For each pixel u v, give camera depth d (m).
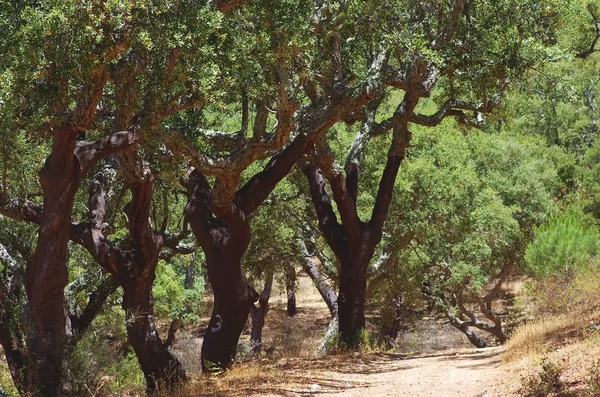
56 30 9.42
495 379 10.54
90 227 14.76
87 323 17.73
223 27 11.65
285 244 27.59
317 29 14.22
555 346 12.12
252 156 13.70
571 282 18.00
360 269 20.81
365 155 28.62
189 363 29.16
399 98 38.62
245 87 12.66
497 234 32.09
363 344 20.34
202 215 16.19
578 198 40.59
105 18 9.51
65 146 11.16
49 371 11.45
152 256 14.85
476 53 16.58
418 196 27.58
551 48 16.31
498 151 37.81
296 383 11.66
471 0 16.59
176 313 32.75
